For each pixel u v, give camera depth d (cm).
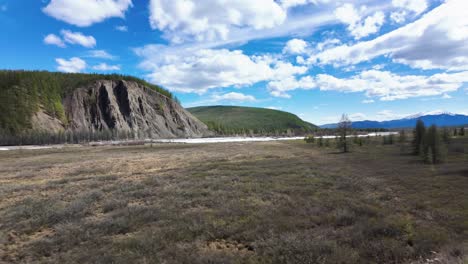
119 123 14488
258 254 736
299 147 6550
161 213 1159
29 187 2011
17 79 14412
